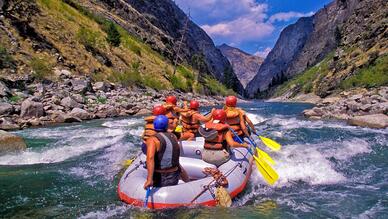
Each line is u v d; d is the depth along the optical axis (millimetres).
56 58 28562
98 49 37156
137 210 5898
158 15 102500
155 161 6078
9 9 28344
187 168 7379
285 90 124062
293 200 6766
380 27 61406
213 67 137875
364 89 44469
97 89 26875
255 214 5996
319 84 69438
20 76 21938
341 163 9547
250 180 7953
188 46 110750
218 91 70812
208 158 7297
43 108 17828
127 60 42062
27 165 9305
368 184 7797
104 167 9109
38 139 13016
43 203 6551
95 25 47344
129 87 33219
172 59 71812
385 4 68438
